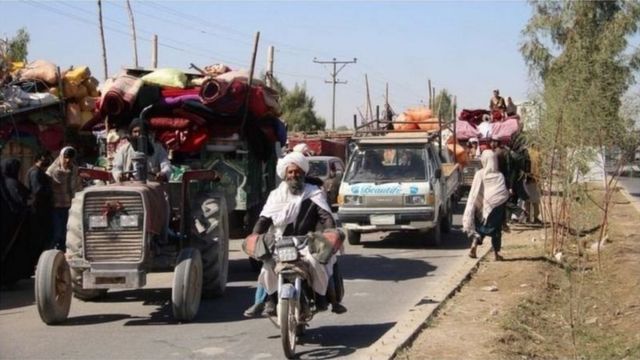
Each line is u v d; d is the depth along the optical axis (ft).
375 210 53.01
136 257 29.04
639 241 50.08
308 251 25.39
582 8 98.32
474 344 26.00
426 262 47.03
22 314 33.06
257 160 43.21
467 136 91.20
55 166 42.65
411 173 54.24
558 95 41.81
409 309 32.86
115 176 31.78
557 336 28.86
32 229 40.04
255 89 39.91
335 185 82.17
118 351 26.40
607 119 41.63
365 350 26.21
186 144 39.06
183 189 33.01
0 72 49.21
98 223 29.07
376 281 40.60
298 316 25.00
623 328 29.66
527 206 63.21
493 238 44.60
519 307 31.83
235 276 42.27
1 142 47.96
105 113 37.88
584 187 42.45
